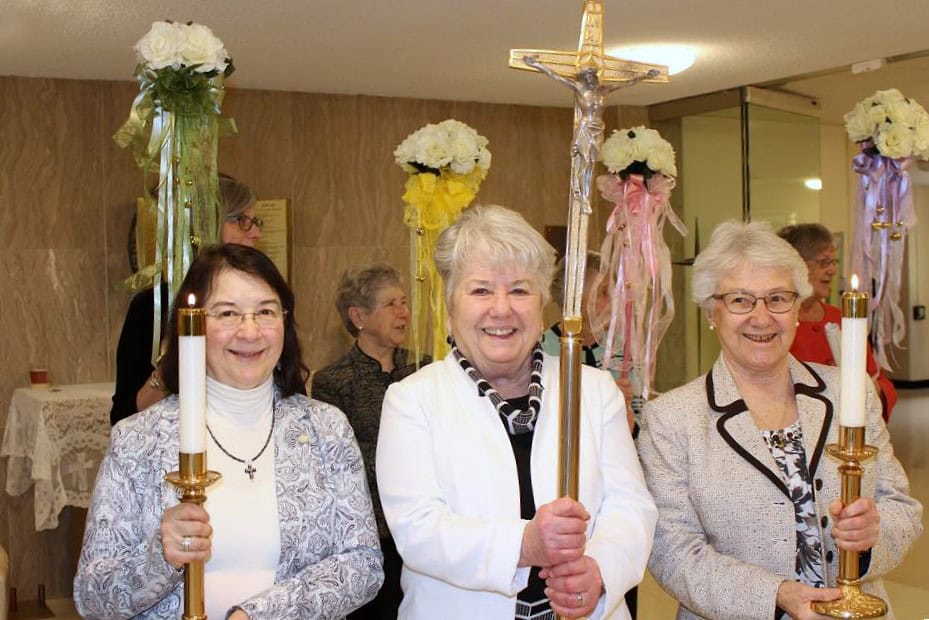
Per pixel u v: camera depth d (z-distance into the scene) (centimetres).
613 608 172
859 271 317
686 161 636
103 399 457
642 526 183
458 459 182
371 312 296
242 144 551
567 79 152
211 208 243
